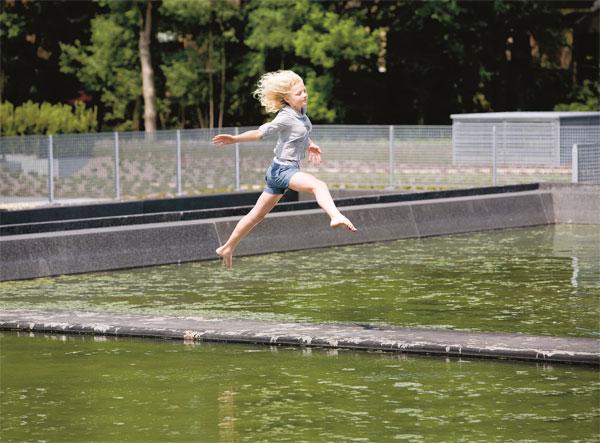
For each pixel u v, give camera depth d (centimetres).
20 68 9662
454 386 1744
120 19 9488
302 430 1525
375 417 1582
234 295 2750
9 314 2334
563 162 5262
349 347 2020
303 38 8744
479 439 1475
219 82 9656
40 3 9544
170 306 2589
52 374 1858
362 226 3881
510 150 5338
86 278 3098
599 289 2811
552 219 4550
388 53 9412
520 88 9438
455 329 2283
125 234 3312
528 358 1905
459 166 5203
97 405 1661
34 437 1505
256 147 5166
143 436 1505
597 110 9256
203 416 1598
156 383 1789
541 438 1477
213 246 3509
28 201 4525
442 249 3688
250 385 1769
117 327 2178
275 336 2069
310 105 9181
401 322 2361
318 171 5403
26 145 4512
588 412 1595
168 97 9819
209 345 2078
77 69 9619
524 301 2636
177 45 9775
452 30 9144
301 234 3709
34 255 3117
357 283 2938
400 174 5281
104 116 10006
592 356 1864
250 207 3806
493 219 4322
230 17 9394
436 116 9606
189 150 4981
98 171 4694
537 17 9175
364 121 9475
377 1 9269
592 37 9606
